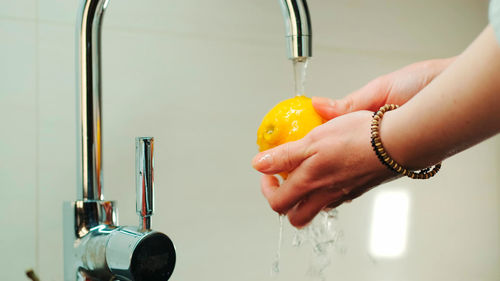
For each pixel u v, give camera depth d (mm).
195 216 941
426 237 1165
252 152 1000
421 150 502
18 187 808
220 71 970
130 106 894
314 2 1050
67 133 846
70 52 850
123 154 889
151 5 910
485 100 447
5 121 800
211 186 958
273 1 1024
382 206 1121
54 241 833
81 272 548
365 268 1094
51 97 834
